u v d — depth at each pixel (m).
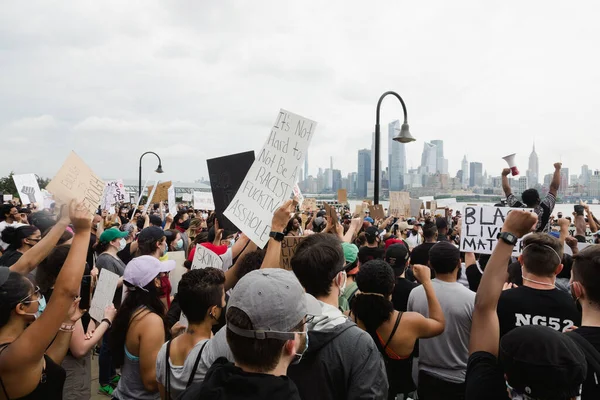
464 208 4.15
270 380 1.56
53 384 2.33
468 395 1.95
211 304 2.67
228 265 4.72
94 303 3.74
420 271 3.40
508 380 1.65
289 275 1.81
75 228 2.32
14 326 2.30
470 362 2.05
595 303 2.16
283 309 1.64
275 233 2.97
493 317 2.10
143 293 3.09
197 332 2.68
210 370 1.70
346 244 4.44
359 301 3.20
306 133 3.48
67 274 2.18
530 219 2.09
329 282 2.47
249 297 1.66
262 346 1.61
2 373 2.05
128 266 3.12
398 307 4.76
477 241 4.09
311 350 2.13
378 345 3.21
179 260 7.02
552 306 2.89
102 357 5.40
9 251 5.02
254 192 3.50
